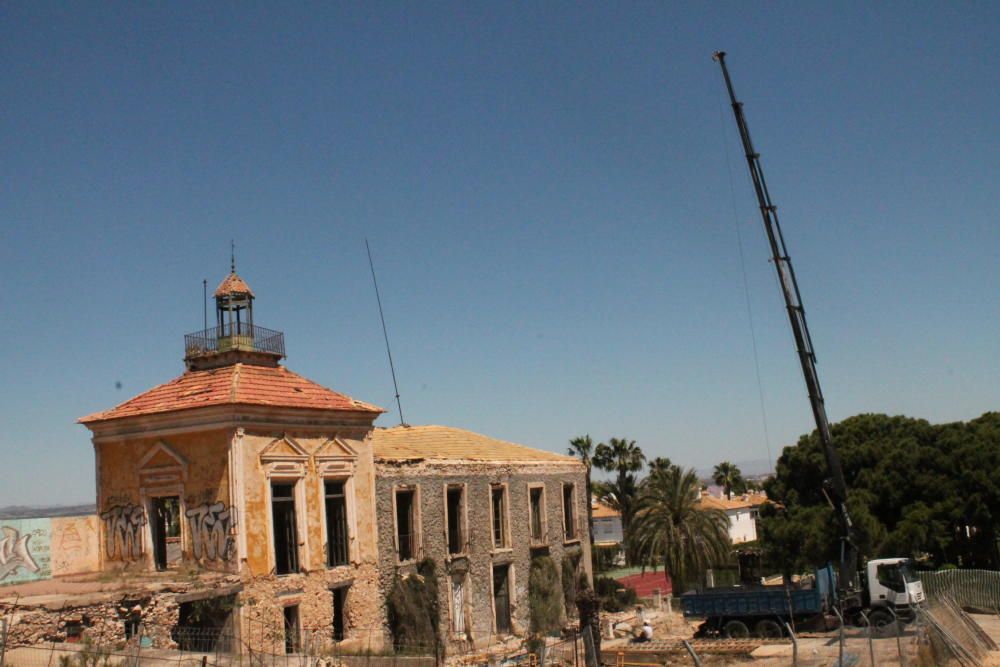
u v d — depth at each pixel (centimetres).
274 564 3228
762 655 3356
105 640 2581
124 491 3409
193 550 3206
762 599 3884
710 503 10769
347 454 3619
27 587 2862
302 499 3384
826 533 5269
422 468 4022
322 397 3572
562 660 3534
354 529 3600
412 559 3894
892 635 3378
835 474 3959
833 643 3375
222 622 2991
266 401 3259
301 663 2609
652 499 6256
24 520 3195
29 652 2328
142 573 3153
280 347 3722
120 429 3422
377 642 3597
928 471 5366
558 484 5038
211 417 3195
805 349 3981
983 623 3803
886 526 5434
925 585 4019
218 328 3616
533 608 4534
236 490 3131
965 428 5719
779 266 3991
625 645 3906
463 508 4247
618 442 9100
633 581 7881
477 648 4075
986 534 5338
